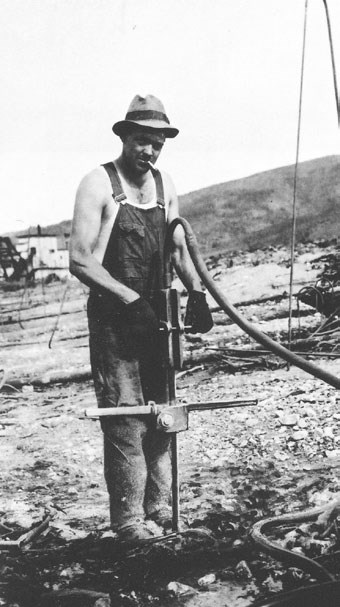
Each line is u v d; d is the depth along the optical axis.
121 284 3.94
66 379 9.13
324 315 9.30
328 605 3.01
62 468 5.84
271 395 6.89
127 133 4.02
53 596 3.50
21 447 6.46
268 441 5.65
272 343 3.74
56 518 4.66
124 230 4.00
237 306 10.74
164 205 4.12
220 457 5.45
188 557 3.77
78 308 12.91
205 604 3.35
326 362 7.82
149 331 3.89
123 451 4.06
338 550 3.67
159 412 3.83
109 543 4.00
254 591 3.42
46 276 13.41
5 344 11.48
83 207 3.98
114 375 4.04
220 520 4.19
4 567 3.83
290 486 4.70
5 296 13.44
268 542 3.52
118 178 4.03
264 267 11.92
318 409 6.27
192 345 9.24
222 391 7.30
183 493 4.73
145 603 3.42
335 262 10.81
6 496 5.20
